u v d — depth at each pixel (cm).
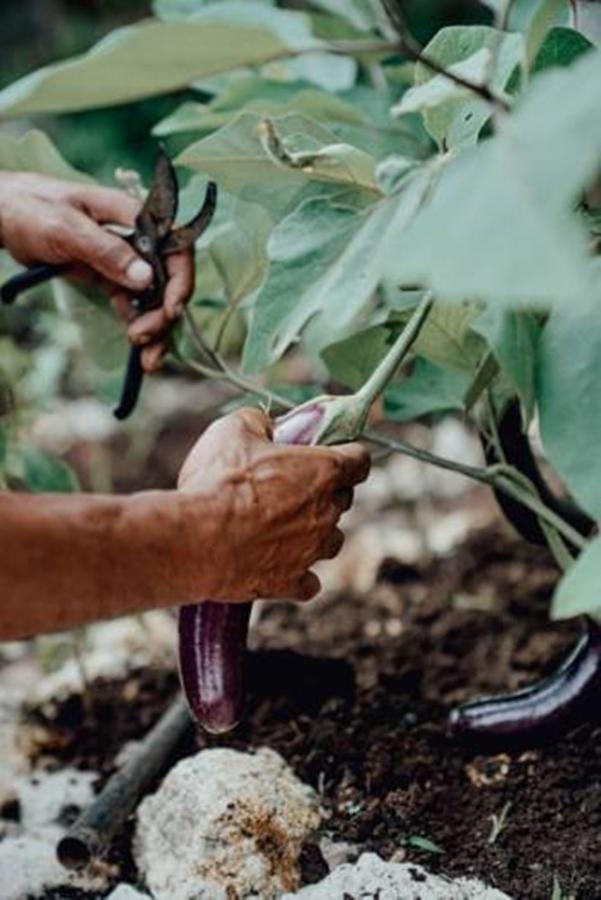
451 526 259
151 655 226
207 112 200
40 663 232
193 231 170
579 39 140
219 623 136
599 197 150
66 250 175
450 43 141
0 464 202
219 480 126
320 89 201
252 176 156
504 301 100
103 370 193
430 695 198
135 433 319
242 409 136
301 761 182
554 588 222
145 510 122
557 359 123
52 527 118
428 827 168
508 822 166
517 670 203
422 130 199
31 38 439
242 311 206
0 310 325
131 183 179
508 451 164
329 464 130
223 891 157
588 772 171
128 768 180
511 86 145
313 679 194
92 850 169
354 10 197
